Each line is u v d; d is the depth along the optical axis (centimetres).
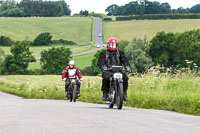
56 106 1988
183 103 2077
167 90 2762
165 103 2216
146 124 1129
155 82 3081
